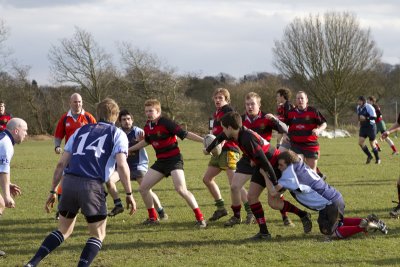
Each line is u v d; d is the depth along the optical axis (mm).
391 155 24984
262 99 58094
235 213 9641
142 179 10195
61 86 60812
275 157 8375
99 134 6629
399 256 7266
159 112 9562
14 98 59719
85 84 59969
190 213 10930
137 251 7898
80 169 6414
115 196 9805
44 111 60938
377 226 8219
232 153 9867
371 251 7531
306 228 8758
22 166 22812
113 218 10500
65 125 10820
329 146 32625
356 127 51938
